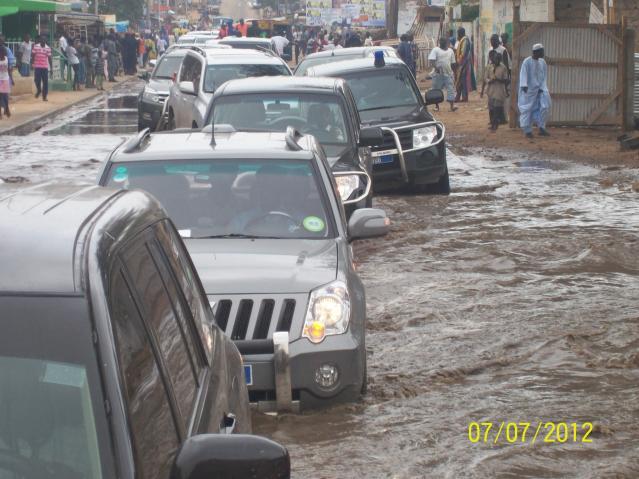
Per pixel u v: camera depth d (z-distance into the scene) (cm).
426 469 815
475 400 972
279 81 1775
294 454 836
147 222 505
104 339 377
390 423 902
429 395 984
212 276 914
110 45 7600
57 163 2777
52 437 361
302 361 884
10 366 370
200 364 534
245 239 996
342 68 2377
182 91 2523
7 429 363
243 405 609
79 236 412
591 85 3559
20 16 7219
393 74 2358
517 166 2703
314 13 13900
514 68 3572
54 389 367
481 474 805
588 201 2133
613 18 4112
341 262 959
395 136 2173
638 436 885
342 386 899
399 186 2272
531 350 1127
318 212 1027
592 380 1033
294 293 905
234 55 2720
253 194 1036
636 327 1217
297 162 1062
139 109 3634
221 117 1695
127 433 365
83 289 383
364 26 13925
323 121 1695
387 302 1334
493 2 5628
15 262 390
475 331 1198
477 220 1925
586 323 1231
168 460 403
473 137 3434
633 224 1872
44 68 5400
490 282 1437
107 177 1042
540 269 1527
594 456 841
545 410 945
